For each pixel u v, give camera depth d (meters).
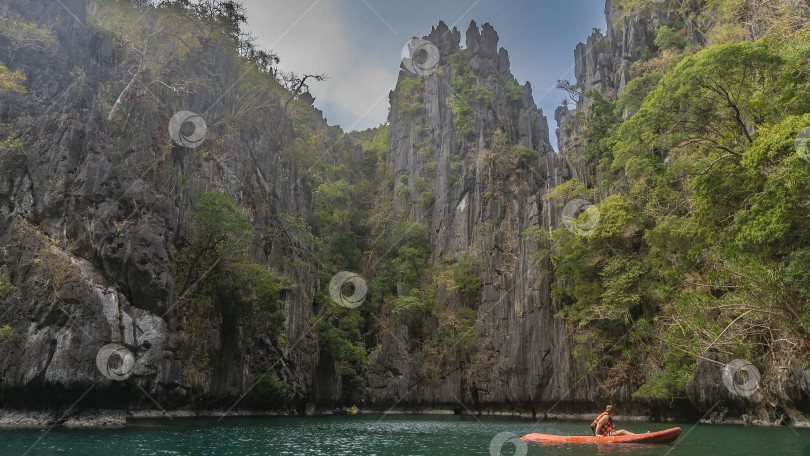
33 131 32.66
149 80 41.53
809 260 21.38
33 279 28.48
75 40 36.41
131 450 19.06
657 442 23.52
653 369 43.06
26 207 31.17
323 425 34.88
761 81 28.69
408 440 26.22
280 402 44.75
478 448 22.67
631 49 68.69
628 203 46.19
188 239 37.22
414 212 77.56
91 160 32.22
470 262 64.19
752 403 33.34
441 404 58.22
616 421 41.78
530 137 80.12
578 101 76.38
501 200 68.69
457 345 59.22
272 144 55.72
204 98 48.16
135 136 36.91
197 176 42.31
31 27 34.78
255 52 57.97
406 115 86.81
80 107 34.16
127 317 29.72
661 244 40.84
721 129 31.50
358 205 82.19
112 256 30.23
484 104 81.31
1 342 27.34
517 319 54.72
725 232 26.28
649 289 43.06
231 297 38.69
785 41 29.98
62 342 26.81
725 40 42.84
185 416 34.69
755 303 21.64
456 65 87.00
